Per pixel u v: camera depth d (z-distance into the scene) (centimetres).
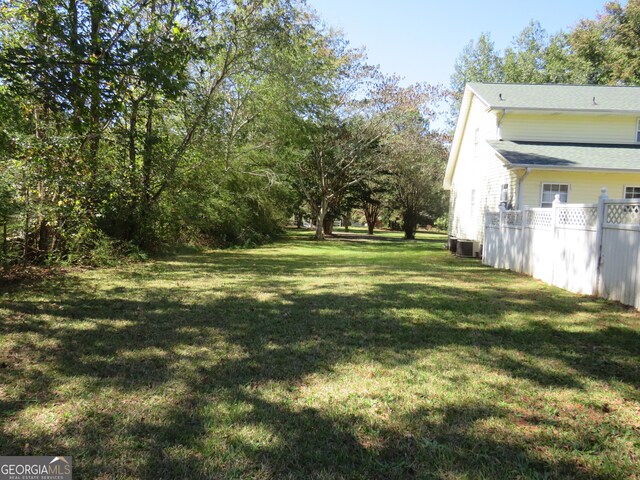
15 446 253
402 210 3794
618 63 2664
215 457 246
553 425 287
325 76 2189
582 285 770
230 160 1731
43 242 981
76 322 521
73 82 598
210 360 400
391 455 252
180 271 1016
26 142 789
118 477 227
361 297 707
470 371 383
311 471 236
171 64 709
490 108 1507
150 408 303
